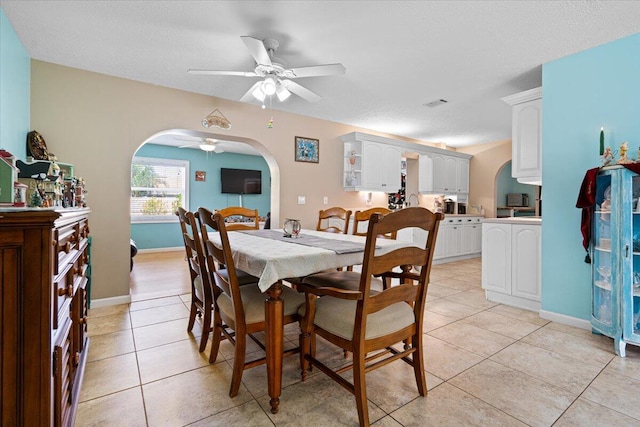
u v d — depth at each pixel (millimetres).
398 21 2086
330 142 4641
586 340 2240
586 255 2410
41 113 2691
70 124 2820
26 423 836
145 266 4957
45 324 857
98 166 2949
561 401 1526
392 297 1393
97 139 2943
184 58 2662
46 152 2578
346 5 1929
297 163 4297
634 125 2229
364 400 1312
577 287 2506
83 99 2877
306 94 2641
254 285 1922
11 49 2162
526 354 2023
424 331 2402
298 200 4316
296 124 4277
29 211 832
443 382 1696
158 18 2082
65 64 2771
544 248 2701
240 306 1546
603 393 1593
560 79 2596
